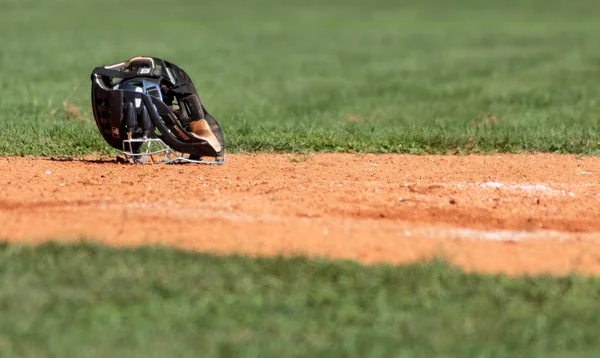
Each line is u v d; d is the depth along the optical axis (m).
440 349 15.94
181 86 32.59
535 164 34.62
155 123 31.50
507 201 27.81
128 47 112.69
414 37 137.50
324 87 78.81
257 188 28.30
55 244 21.22
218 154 32.69
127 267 19.61
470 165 34.19
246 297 18.19
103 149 35.97
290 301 17.98
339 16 184.00
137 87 31.11
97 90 31.41
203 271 19.47
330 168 32.84
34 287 18.41
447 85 78.44
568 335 16.86
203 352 15.39
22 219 24.14
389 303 18.09
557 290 19.25
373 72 92.38
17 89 67.38
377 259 21.62
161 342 15.74
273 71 92.81
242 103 64.69
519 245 23.56
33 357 15.12
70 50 106.56
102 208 25.28
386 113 57.50
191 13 186.75
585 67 92.75
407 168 33.22
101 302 17.72
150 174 30.28
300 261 20.45
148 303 17.69
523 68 92.75
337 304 17.95
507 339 16.53
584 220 26.44
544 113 56.75
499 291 18.95
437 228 25.06
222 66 96.25
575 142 39.41
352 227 24.34
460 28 153.50
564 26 155.38
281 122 48.66
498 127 44.94
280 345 15.78
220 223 23.97
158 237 22.67
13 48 107.88
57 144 36.56
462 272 20.28
